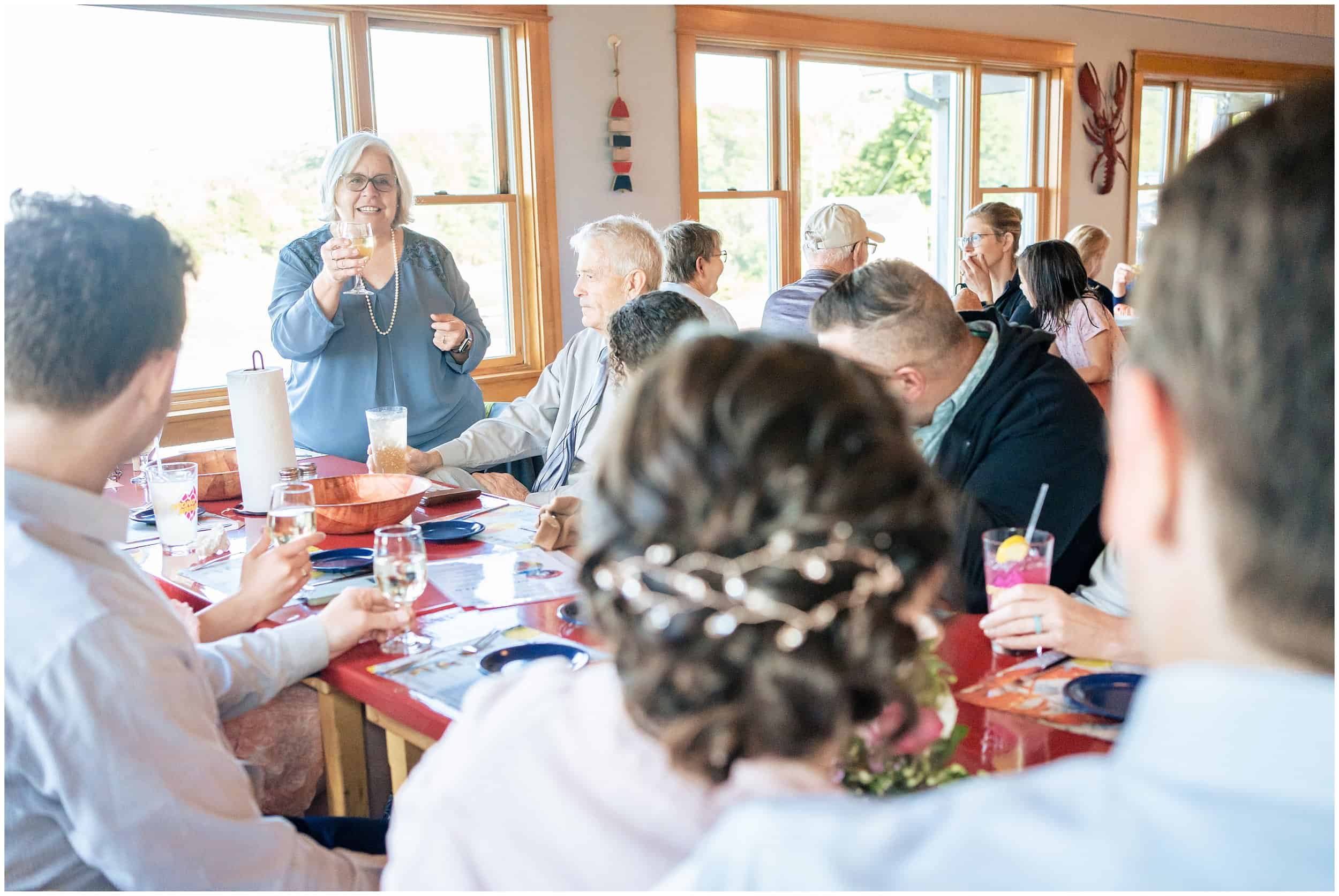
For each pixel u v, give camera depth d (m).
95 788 0.96
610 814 0.61
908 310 1.79
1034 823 0.38
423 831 0.64
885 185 6.58
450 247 4.73
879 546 0.53
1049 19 7.30
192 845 0.99
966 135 6.93
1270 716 0.35
